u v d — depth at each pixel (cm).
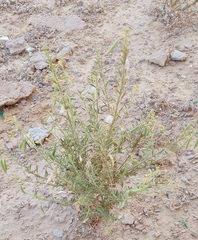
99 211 75
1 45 129
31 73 119
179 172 91
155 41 127
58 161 73
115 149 74
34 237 82
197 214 84
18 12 143
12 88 112
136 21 135
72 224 83
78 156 73
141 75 116
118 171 76
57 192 88
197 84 112
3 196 89
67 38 131
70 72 118
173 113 104
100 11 140
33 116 107
